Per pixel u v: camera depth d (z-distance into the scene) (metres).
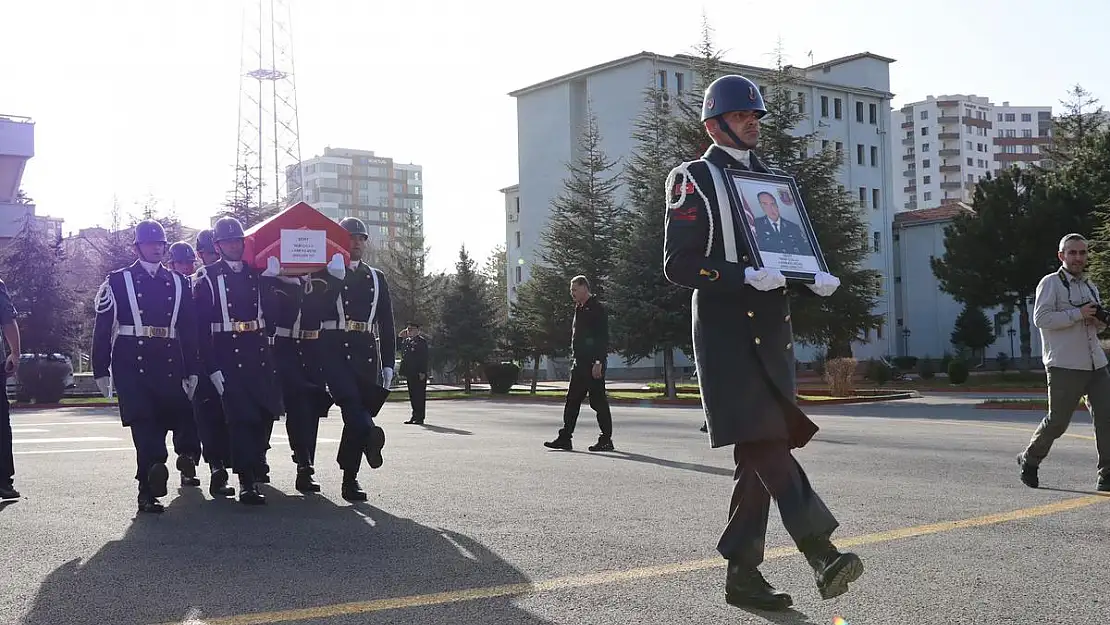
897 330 72.00
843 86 68.50
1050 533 5.76
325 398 8.09
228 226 7.70
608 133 63.22
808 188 31.70
